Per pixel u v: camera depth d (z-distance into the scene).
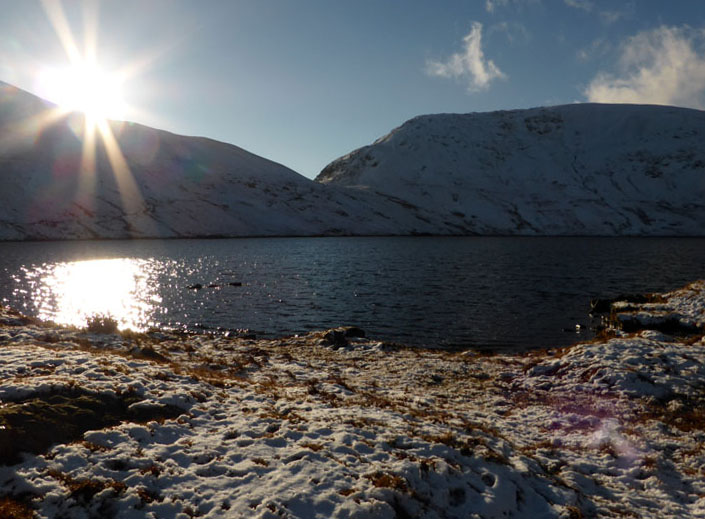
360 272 63.69
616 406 15.16
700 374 17.09
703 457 11.55
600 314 36.38
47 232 123.38
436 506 8.13
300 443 9.62
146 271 62.25
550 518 8.48
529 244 134.88
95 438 8.68
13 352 13.55
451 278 57.88
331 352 24.20
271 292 46.97
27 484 7.14
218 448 9.12
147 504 7.24
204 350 22.69
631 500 9.68
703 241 153.25
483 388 17.94
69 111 192.75
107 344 19.89
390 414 12.34
